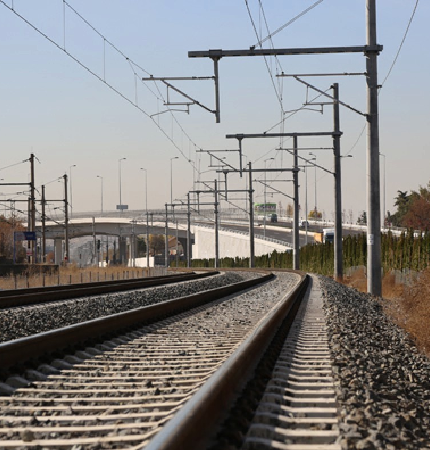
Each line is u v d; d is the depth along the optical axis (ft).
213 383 27.04
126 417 28.91
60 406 31.76
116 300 108.88
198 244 638.12
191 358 47.26
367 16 117.50
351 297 117.19
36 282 194.90
